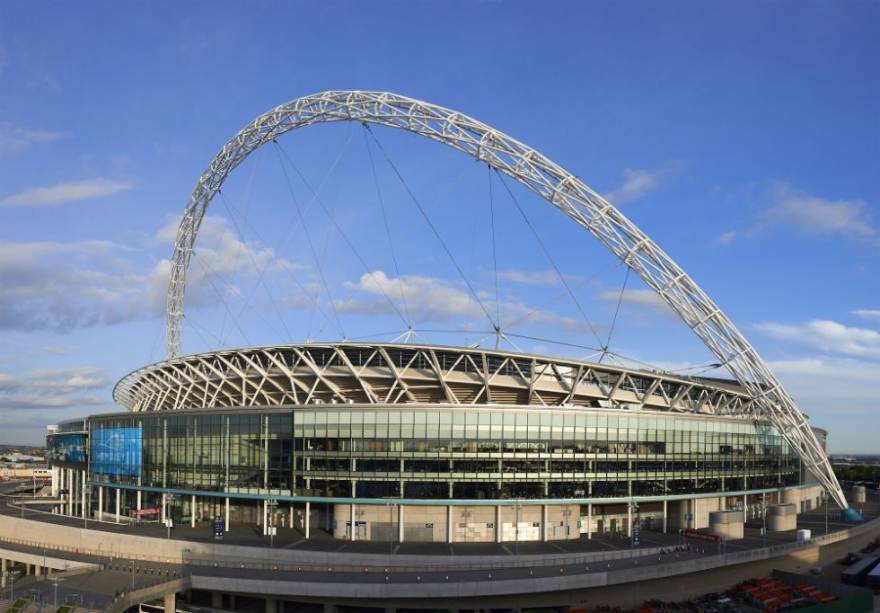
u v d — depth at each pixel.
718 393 113.31
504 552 73.50
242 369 106.69
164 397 126.75
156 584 63.47
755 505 107.06
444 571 66.31
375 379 96.44
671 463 92.56
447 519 81.75
